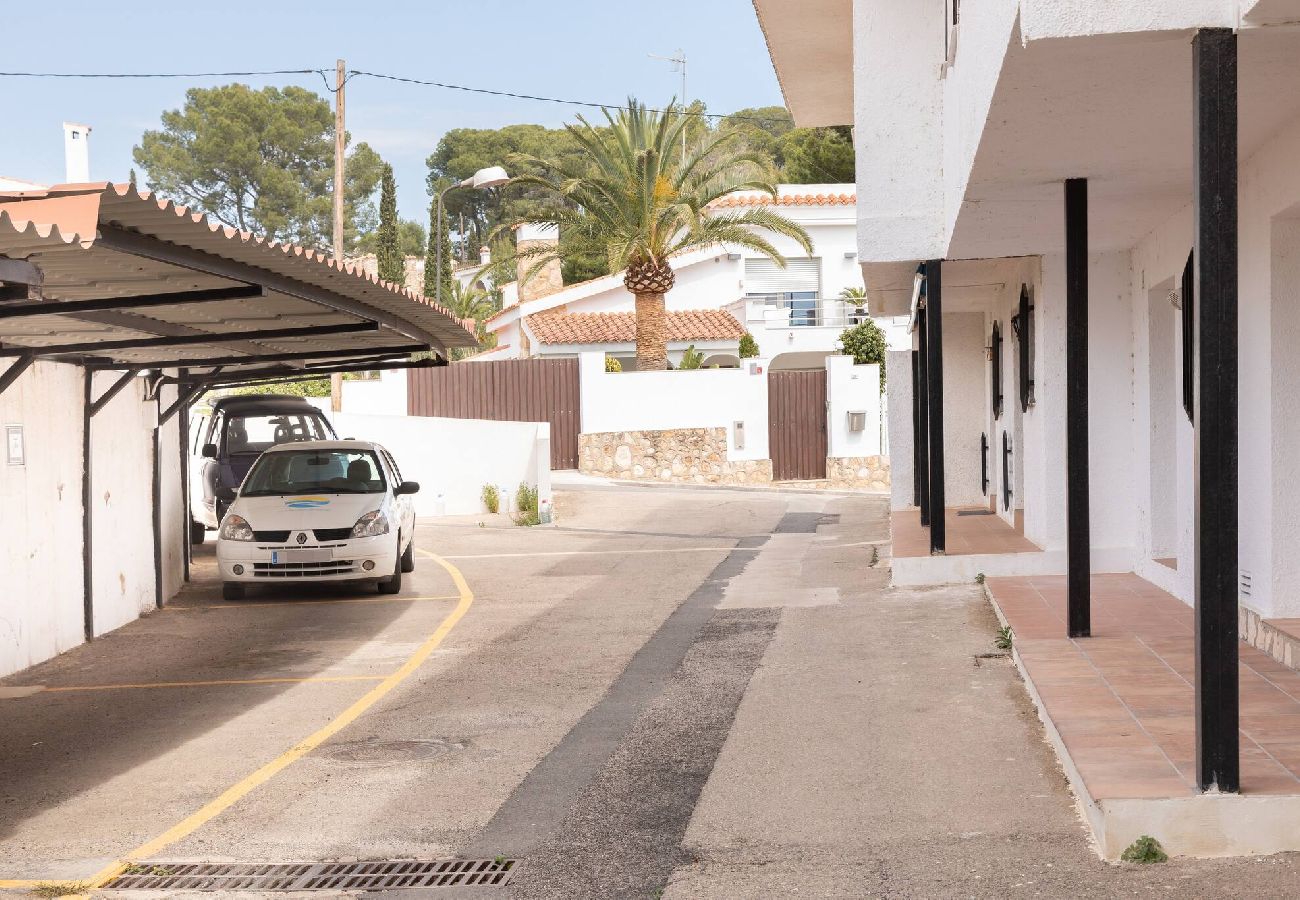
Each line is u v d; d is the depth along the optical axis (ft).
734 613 42.63
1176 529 39.06
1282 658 26.03
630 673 33.58
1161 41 17.57
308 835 21.09
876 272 51.93
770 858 18.70
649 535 73.26
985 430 69.05
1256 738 20.47
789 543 65.92
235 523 50.80
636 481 110.83
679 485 108.37
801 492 102.83
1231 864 17.01
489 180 111.96
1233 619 17.40
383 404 112.06
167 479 52.60
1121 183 27.61
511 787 23.32
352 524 50.47
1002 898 16.44
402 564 58.39
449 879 18.69
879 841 19.07
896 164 43.65
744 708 28.45
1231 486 17.25
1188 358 33.04
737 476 116.26
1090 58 18.42
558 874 18.65
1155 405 38.93
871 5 43.39
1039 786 21.09
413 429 89.10
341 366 50.70
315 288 32.14
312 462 54.80
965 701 27.35
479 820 21.45
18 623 37.01
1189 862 17.24
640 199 113.60
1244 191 27.61
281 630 43.93
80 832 21.75
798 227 114.32
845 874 17.79
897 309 69.51
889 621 38.01
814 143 190.80
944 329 70.54
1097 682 25.86
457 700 31.40
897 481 71.10
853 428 115.96
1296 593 27.07
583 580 54.34
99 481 43.65
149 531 49.06
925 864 17.92
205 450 66.59
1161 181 27.43
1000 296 58.03
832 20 57.06
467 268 287.48
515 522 81.15
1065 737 21.66
